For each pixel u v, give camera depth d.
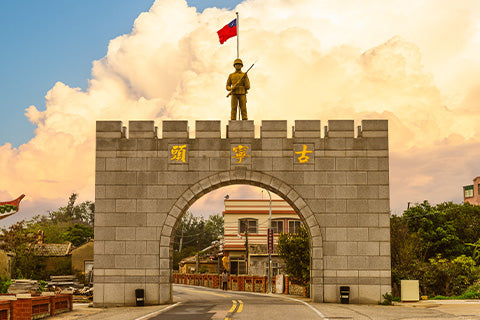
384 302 25.14
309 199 26.14
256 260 55.81
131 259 25.91
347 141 26.42
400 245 33.12
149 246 25.97
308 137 26.52
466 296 27.97
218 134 26.59
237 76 28.19
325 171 26.28
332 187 26.20
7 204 28.09
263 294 40.16
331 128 26.52
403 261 32.19
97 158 26.58
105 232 26.09
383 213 26.00
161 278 25.77
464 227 46.12
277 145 26.48
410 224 44.16
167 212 26.19
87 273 47.75
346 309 21.38
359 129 26.75
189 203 26.44
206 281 60.16
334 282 25.61
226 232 61.66
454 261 33.31
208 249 88.06
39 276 47.97
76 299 32.47
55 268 49.72
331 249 25.83
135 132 26.67
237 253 61.56
